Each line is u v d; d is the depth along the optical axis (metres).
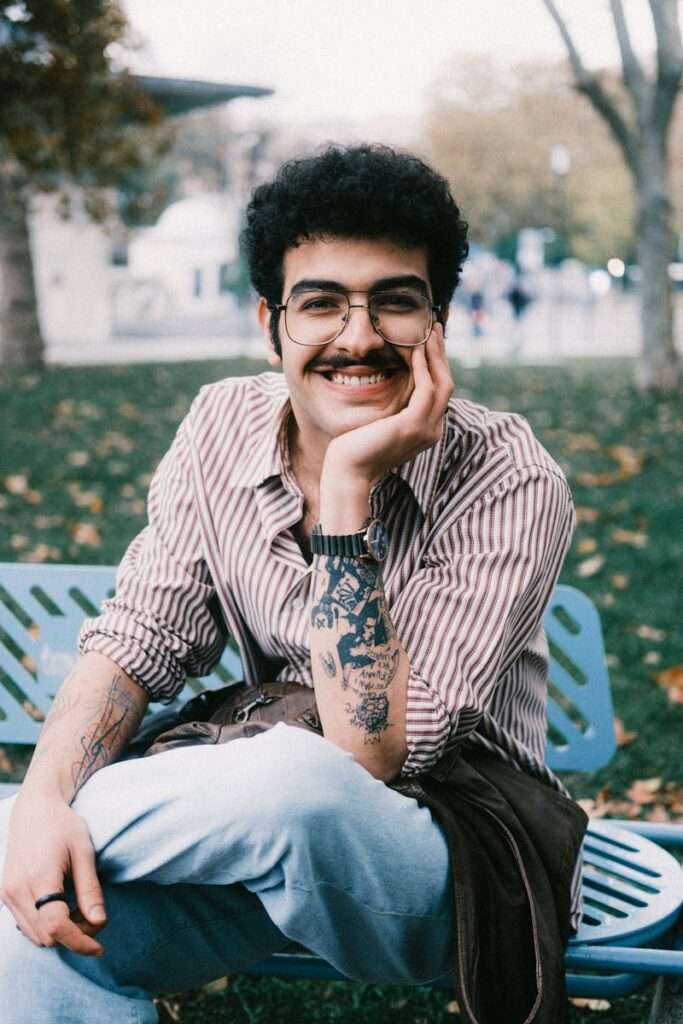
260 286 2.19
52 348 26.88
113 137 12.84
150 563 2.37
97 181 14.71
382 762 2.02
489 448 2.21
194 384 16.97
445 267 2.14
